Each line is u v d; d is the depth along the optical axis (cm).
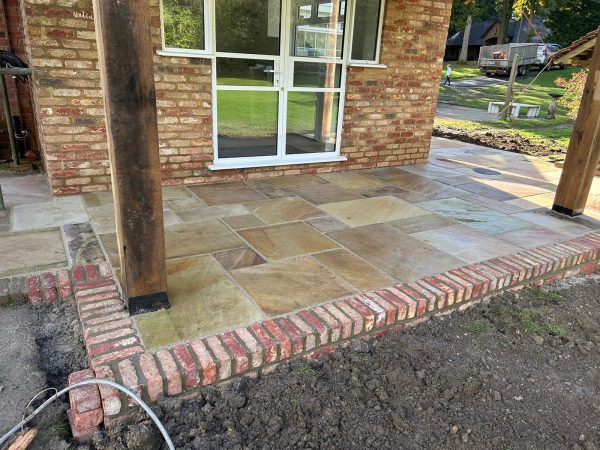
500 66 2527
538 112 1345
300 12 504
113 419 201
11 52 513
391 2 545
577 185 448
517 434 215
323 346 254
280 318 259
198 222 401
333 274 317
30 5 387
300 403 219
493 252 366
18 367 236
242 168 524
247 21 479
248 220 412
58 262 316
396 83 591
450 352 265
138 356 221
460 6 3716
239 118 510
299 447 199
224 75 485
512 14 3241
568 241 394
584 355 275
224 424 206
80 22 408
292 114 542
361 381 237
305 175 566
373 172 602
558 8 3125
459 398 233
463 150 791
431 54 602
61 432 203
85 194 455
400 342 270
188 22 452
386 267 332
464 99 1814
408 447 204
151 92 226
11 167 534
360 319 261
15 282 288
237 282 300
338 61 546
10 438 198
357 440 205
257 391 226
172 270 312
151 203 241
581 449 210
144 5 214
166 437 189
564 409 233
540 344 280
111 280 292
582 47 508
